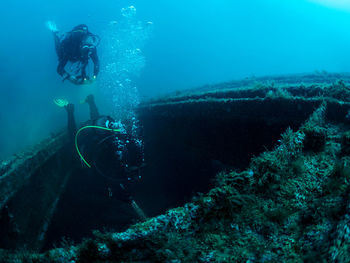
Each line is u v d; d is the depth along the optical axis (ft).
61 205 17.20
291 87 13.87
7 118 49.24
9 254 6.21
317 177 7.38
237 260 5.39
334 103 10.55
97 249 5.82
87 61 17.47
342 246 4.22
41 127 44.45
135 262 5.61
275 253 5.35
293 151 8.38
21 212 12.17
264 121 12.80
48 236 14.39
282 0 132.16
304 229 5.68
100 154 11.84
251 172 7.48
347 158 7.70
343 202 5.67
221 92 16.72
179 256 5.58
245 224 6.23
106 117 13.03
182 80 103.96
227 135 15.01
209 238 6.04
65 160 20.07
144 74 102.68
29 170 13.33
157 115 20.45
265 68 120.88
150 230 6.14
